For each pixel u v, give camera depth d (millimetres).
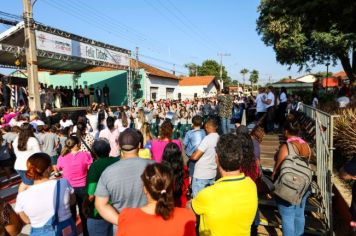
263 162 7090
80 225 5645
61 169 4855
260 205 5781
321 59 19734
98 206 2916
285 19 17828
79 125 7293
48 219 3203
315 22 16562
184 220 2215
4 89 16000
